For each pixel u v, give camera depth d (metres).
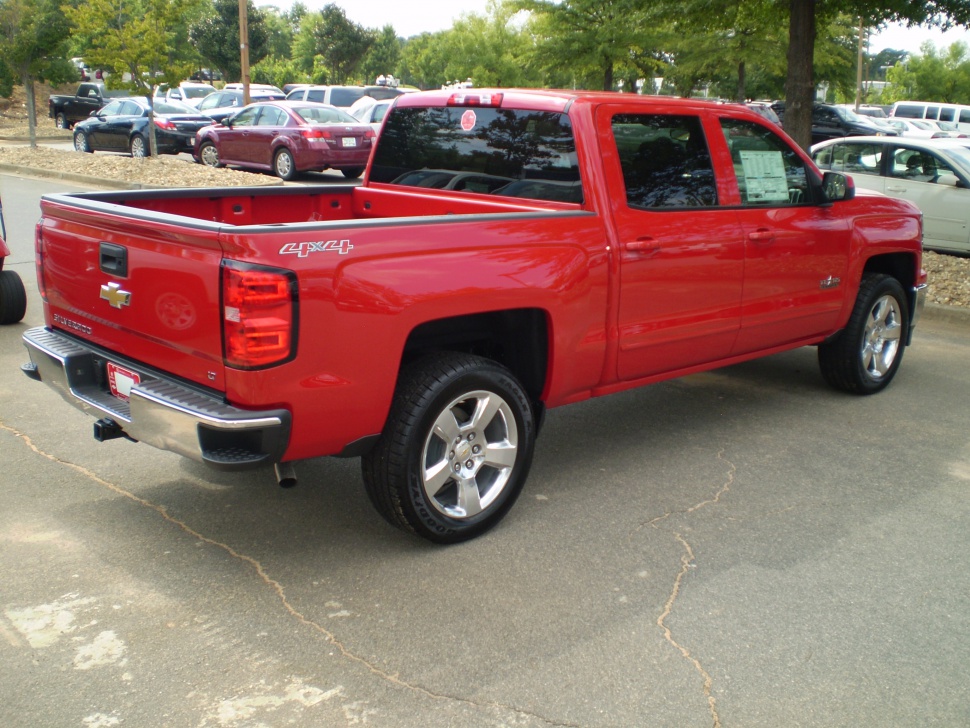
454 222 3.73
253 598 3.53
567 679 3.08
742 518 4.37
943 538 4.22
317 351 3.34
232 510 4.29
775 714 2.94
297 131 17.67
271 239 3.20
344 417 3.49
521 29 40.91
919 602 3.65
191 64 19.66
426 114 5.18
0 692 2.93
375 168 5.55
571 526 4.22
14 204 13.89
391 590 3.61
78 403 3.96
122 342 3.79
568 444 5.31
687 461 5.07
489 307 3.84
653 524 4.27
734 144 5.10
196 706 2.89
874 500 4.62
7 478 4.54
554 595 3.61
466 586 3.66
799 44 11.02
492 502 4.07
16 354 6.63
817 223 5.50
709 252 4.81
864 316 6.05
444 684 3.03
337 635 3.29
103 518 4.16
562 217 4.14
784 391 6.46
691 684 3.07
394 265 3.51
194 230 3.24
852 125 25.22
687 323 4.82
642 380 4.81
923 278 6.60
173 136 21.19
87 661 3.10
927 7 10.47
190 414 3.28
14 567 3.69
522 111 4.63
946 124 34.56
